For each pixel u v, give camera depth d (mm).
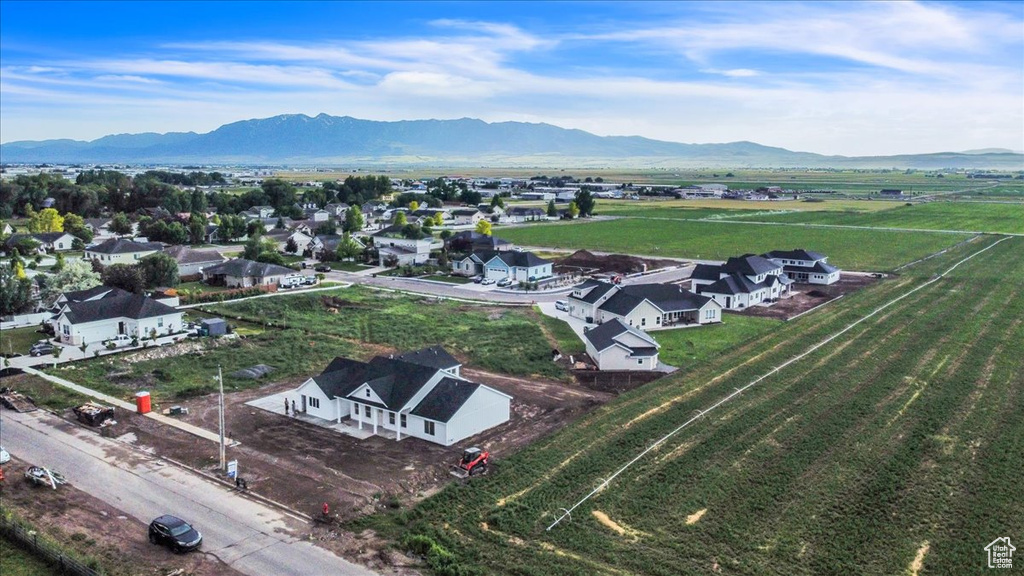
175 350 75938
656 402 59875
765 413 56438
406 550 37781
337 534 39594
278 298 102688
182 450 50969
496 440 52594
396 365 57562
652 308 88000
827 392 61281
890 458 47844
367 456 49906
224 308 97000
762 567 35719
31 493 44219
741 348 77750
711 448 49781
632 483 44750
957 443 50250
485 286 120125
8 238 147750
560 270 135375
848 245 164375
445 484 45688
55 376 67250
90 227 182500
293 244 158125
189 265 125375
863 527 39344
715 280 107062
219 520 41219
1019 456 48062
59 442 52281
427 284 121688
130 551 37750
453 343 80812
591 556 36844
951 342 77125
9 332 84250
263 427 55375
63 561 35688
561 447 50469
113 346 76562
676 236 187750
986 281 114875
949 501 42156
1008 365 68375
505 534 39188
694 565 35969
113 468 48000
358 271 135500
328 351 77125
